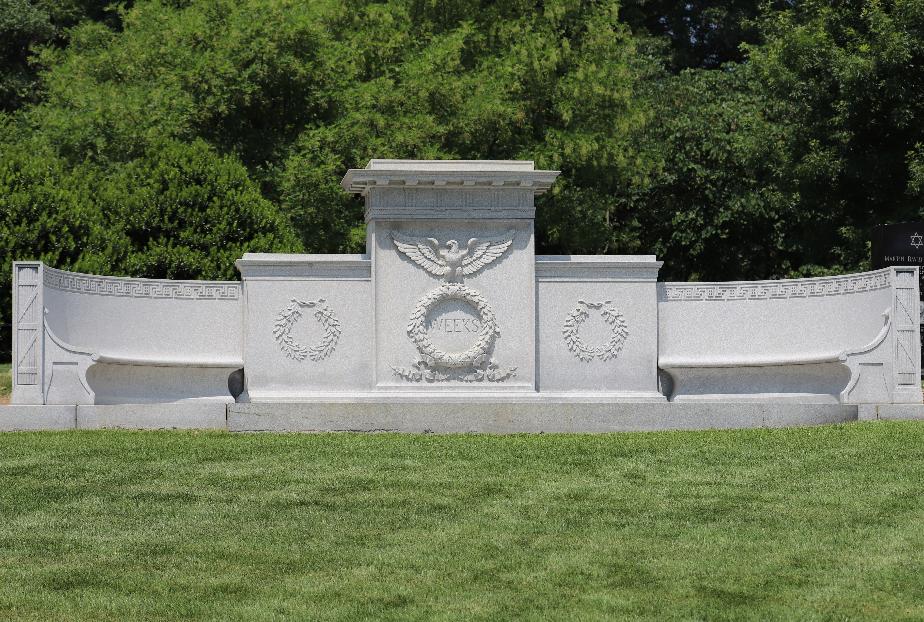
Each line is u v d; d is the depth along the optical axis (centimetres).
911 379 2136
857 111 3497
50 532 1276
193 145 2889
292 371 2262
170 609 1045
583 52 3878
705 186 4066
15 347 1938
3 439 1755
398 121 3428
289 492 1440
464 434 1862
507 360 2288
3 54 4562
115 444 1711
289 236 2862
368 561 1180
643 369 2342
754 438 1784
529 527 1296
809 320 2319
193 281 2284
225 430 1866
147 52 3575
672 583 1113
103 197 2772
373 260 2275
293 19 3416
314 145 3291
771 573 1141
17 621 1012
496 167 2278
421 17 3850
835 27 3616
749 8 5069
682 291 2388
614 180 3934
